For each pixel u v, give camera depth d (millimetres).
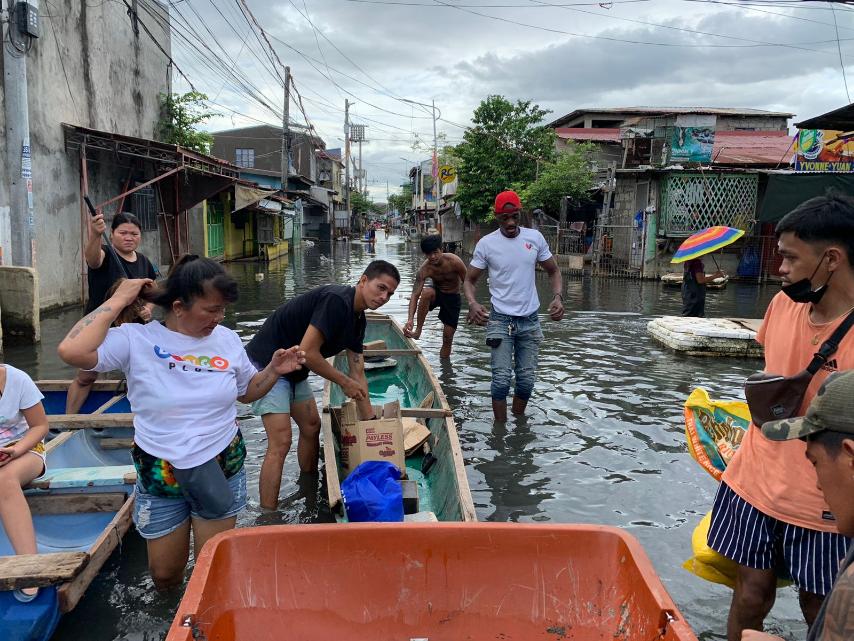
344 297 4051
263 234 26969
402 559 2518
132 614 3133
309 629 2445
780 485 2371
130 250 5578
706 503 4492
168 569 3090
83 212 12766
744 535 2500
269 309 13133
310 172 43344
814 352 2324
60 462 4262
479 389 7148
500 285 5777
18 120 9352
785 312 2514
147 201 16062
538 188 24391
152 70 16875
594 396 6938
